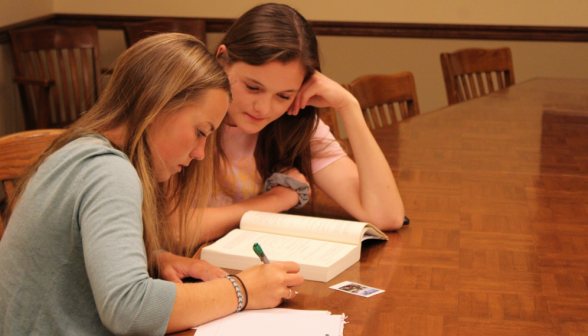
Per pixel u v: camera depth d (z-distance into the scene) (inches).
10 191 54.1
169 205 51.3
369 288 44.8
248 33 52.5
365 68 190.5
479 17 184.9
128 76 39.4
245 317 38.9
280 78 52.5
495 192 69.7
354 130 59.6
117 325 34.0
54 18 185.2
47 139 55.6
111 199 35.2
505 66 150.0
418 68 189.5
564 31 182.4
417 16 185.8
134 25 165.3
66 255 36.6
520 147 90.3
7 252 37.7
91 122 39.9
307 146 63.0
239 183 63.9
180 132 39.5
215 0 184.2
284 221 53.5
